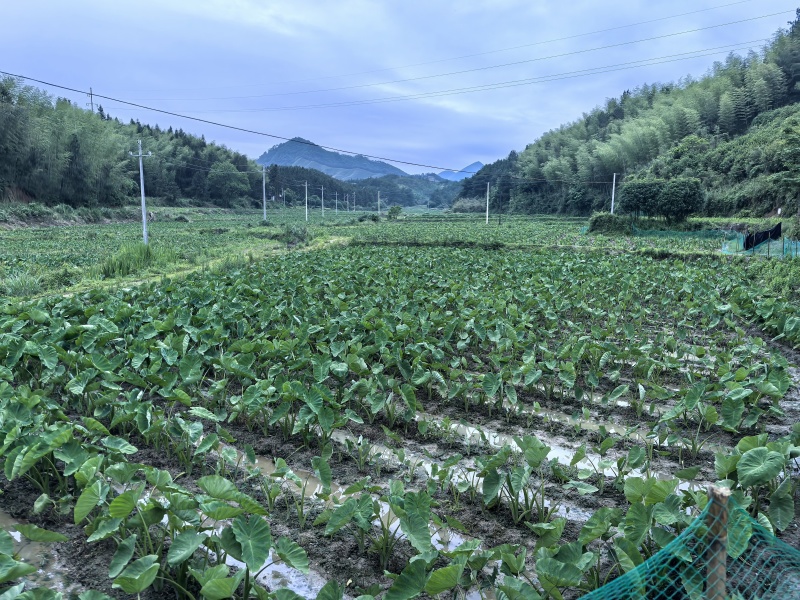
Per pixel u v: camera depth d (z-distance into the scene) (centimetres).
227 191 10975
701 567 449
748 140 5625
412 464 764
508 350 1195
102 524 516
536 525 538
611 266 2317
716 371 1032
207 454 785
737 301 1577
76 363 939
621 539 503
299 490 702
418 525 518
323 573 553
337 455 787
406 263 2556
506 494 680
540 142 9938
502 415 927
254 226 6303
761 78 6994
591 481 718
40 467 716
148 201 9319
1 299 1728
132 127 10556
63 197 7094
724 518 390
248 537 481
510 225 6425
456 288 1759
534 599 436
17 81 6731
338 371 932
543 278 1914
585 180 7906
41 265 2562
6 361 960
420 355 980
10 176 6384
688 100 7506
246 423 877
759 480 556
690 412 909
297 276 1980
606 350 1080
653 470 748
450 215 9588
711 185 5684
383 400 852
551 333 1280
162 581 515
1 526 616
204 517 642
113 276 2461
